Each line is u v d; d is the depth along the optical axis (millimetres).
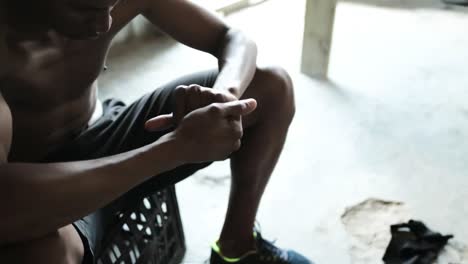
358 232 1370
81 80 918
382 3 2691
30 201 645
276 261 1188
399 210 1433
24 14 733
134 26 2365
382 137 1721
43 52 813
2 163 661
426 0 2721
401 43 2305
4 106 693
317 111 1854
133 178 734
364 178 1545
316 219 1407
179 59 2225
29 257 674
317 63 2043
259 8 2656
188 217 1414
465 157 1629
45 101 874
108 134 1007
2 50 761
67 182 678
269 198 1473
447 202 1457
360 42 2314
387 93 1959
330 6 1893
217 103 809
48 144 951
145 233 1104
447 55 2207
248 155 1057
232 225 1139
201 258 1294
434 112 1848
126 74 2096
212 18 1091
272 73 1027
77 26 710
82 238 768
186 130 771
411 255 1295
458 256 1295
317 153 1647
